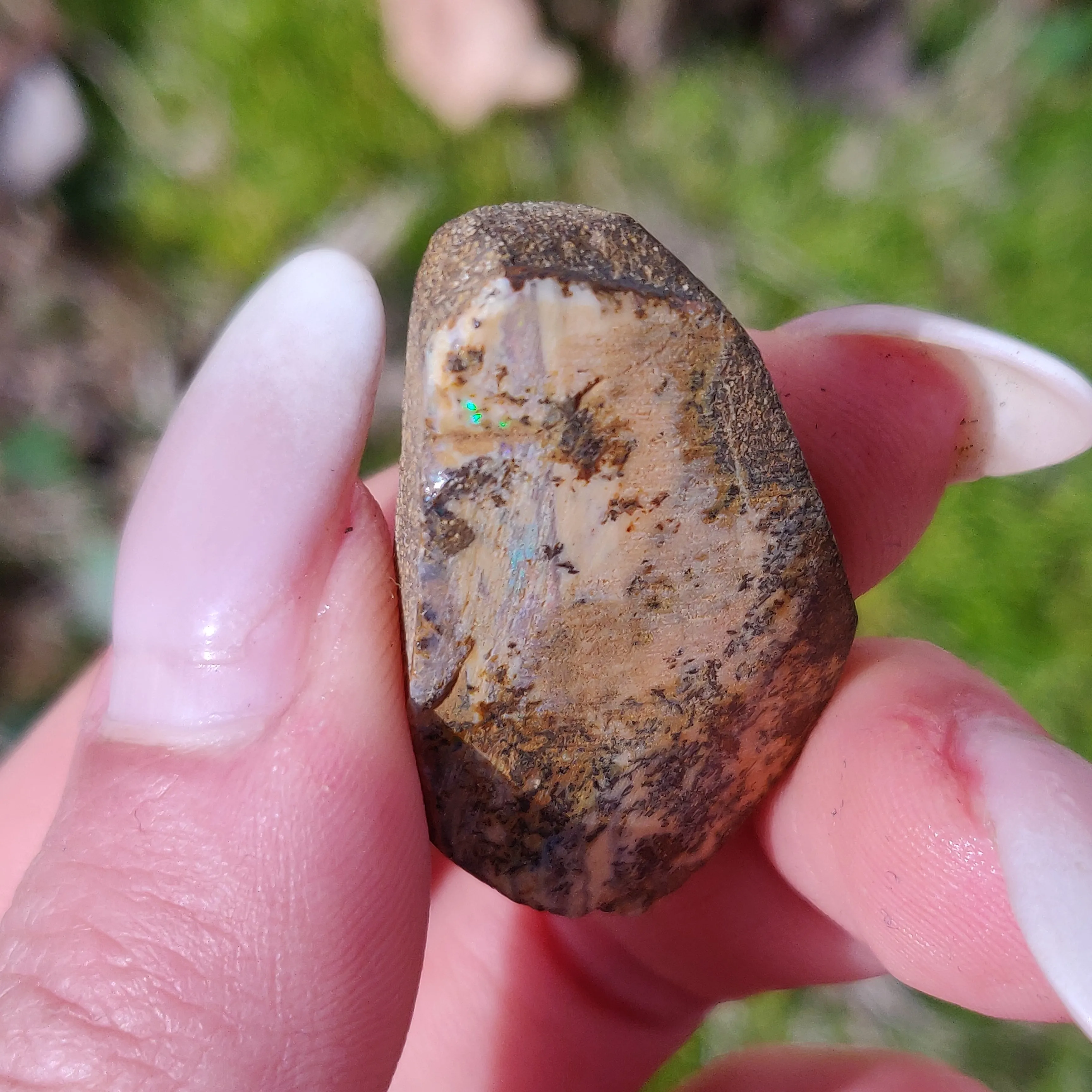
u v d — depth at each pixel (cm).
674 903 8
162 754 6
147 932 6
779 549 6
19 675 13
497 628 6
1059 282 14
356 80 15
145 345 14
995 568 13
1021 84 15
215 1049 6
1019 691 12
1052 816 6
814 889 8
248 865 6
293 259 6
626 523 6
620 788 6
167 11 15
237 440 6
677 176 15
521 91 15
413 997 6
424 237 14
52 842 6
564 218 6
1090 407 7
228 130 15
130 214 15
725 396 6
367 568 6
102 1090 5
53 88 15
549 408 6
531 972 9
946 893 6
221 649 6
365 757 6
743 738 7
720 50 16
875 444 8
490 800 6
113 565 13
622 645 6
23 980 6
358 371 6
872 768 7
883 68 15
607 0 16
